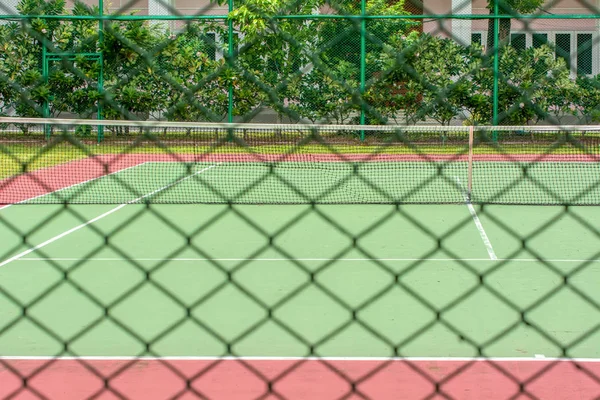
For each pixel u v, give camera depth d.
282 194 11.89
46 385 4.24
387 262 7.56
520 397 4.10
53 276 6.93
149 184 12.66
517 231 9.30
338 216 10.22
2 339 5.09
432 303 6.02
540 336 5.20
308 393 4.14
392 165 13.77
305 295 6.27
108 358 4.73
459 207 11.02
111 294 6.30
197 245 8.38
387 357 4.75
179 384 4.27
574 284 6.68
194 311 5.79
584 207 11.03
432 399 4.06
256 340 5.09
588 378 4.37
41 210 10.56
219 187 12.42
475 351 4.86
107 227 9.44
